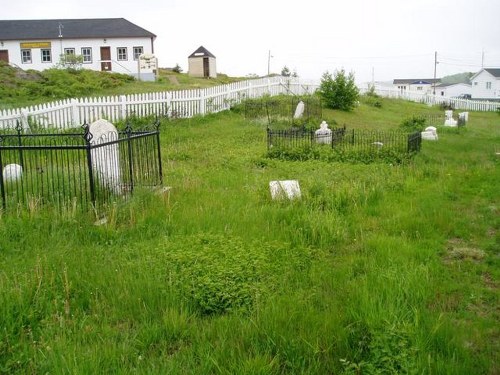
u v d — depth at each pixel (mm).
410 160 15367
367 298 4863
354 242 7438
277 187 10016
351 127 26156
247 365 3871
